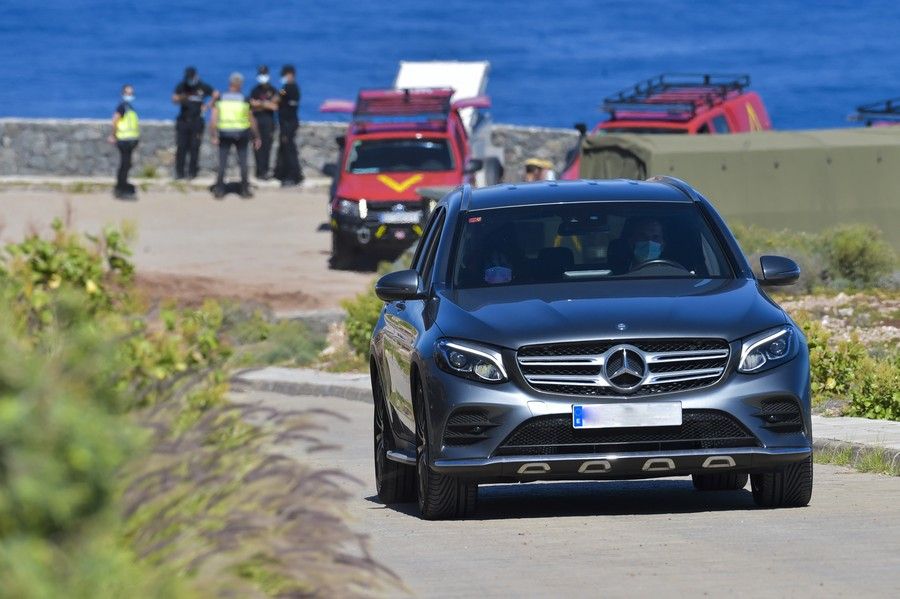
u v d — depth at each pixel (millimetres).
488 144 118000
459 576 23734
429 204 96625
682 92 106938
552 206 33219
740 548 25547
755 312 29750
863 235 83312
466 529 28625
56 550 10578
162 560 13625
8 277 24047
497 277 31750
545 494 34250
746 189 91500
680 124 101062
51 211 115938
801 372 29297
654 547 25859
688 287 31000
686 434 28734
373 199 97000
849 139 92188
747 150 91500
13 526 10016
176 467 14492
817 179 91438
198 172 130750
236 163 132250
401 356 31578
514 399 28625
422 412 29922
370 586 15117
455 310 30297
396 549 26562
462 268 32062
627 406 28500
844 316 72750
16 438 10008
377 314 75312
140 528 13812
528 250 32188
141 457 13836
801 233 88938
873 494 32031
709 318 29281
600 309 29578
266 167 129250
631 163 93188
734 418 28703
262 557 14625
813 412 49562
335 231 98125
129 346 20578
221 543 14086
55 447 10383
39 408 10320
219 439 15922
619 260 32062
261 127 128375
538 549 26062
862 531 27000
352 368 73750
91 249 28172
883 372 48344
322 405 61719
